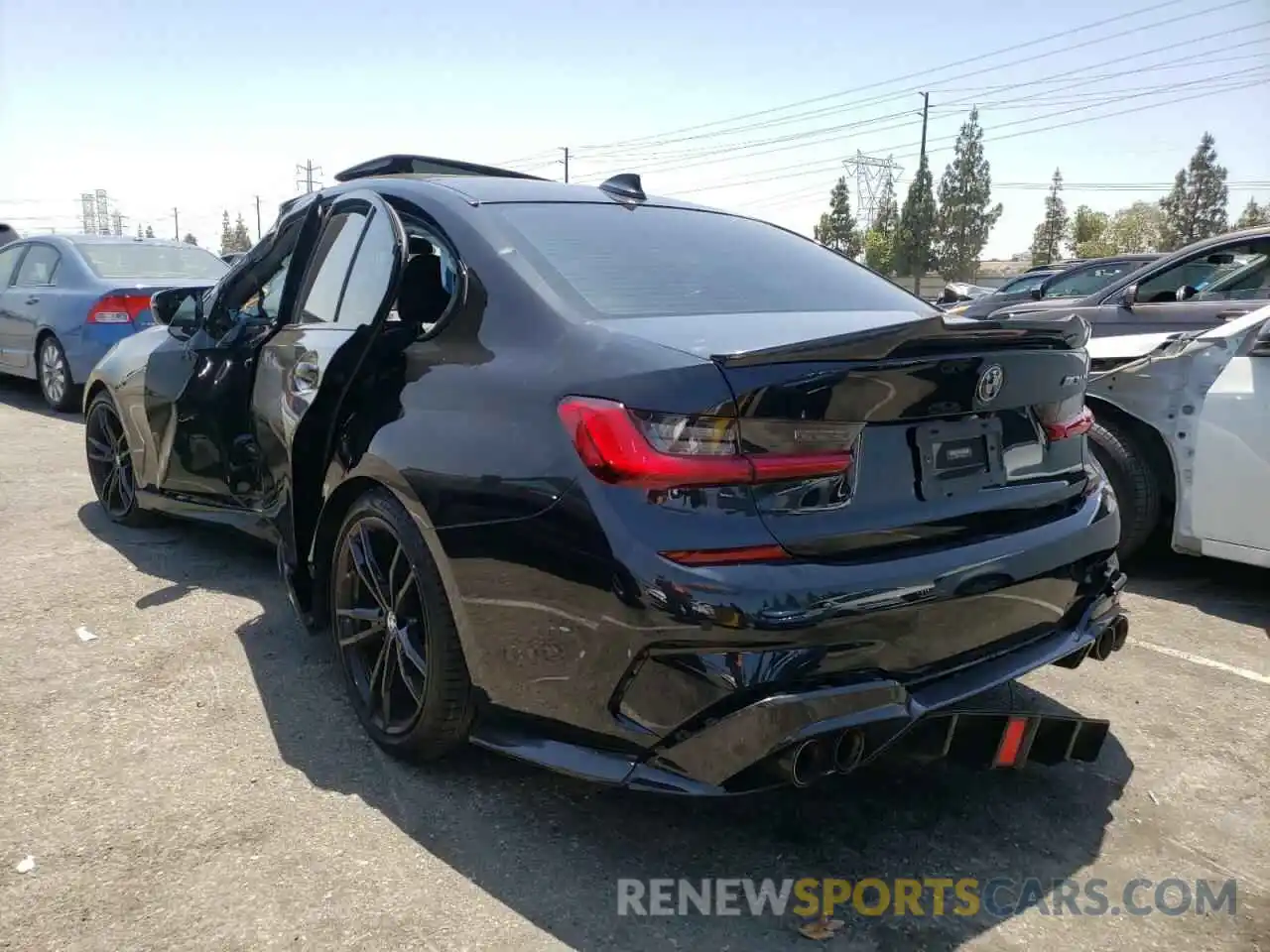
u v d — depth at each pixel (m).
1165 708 3.40
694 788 2.17
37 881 2.34
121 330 8.43
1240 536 4.17
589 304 2.59
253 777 2.82
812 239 3.77
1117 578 2.83
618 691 2.23
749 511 2.12
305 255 3.64
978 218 72.06
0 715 3.17
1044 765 2.73
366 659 3.11
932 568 2.27
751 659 2.09
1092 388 4.58
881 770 2.96
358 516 2.96
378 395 2.86
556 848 2.52
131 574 4.54
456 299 2.78
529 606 2.37
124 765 2.88
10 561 4.71
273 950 2.12
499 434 2.44
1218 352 4.27
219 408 3.95
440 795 2.75
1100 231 85.25
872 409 2.22
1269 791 2.88
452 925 2.22
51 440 7.72
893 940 2.22
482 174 3.89
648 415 2.16
